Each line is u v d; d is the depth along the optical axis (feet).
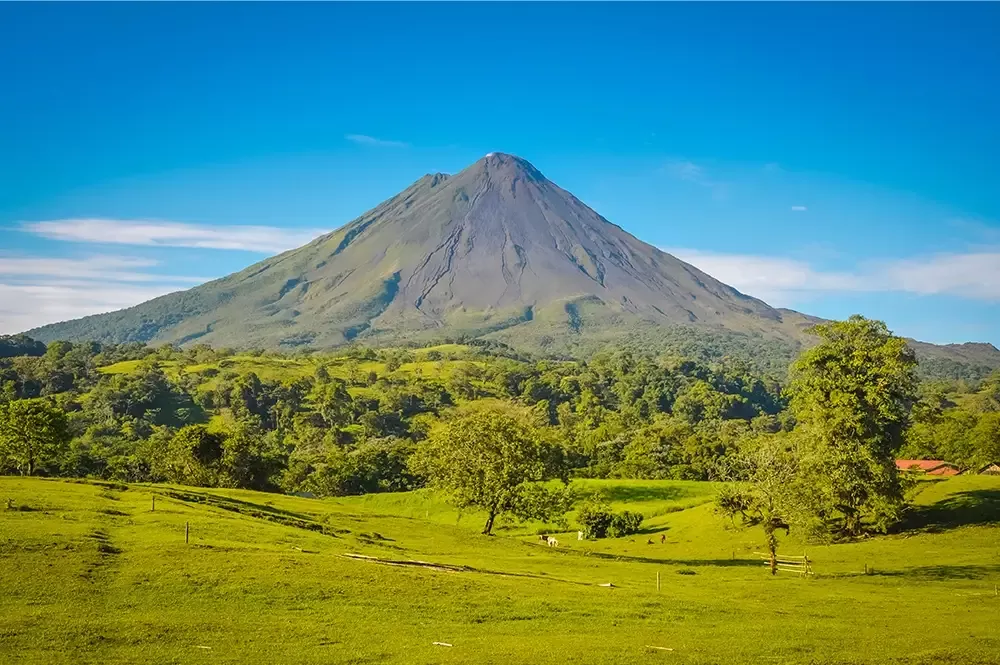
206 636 99.91
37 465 398.62
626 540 297.33
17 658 87.04
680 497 382.63
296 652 95.50
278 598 120.37
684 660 99.35
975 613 138.51
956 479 295.48
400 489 470.80
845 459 238.68
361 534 217.77
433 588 134.41
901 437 260.62
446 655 96.78
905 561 206.69
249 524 192.34
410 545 209.05
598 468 511.40
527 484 260.42
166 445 431.02
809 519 196.75
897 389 255.70
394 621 113.29
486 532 259.60
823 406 255.09
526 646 102.94
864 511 242.78
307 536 187.73
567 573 177.68
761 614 134.41
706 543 264.72
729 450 502.38
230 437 412.77
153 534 161.68
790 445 235.61
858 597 157.38
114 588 119.34
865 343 258.78
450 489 259.19
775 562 199.62
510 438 258.37
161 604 113.60
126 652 91.76
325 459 514.27
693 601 143.13
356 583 132.67
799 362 266.16
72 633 96.89
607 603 134.72
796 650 106.63
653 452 513.04
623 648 104.22
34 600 110.32
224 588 123.13
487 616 120.16
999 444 395.34
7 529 151.74
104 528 164.55
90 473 442.91
